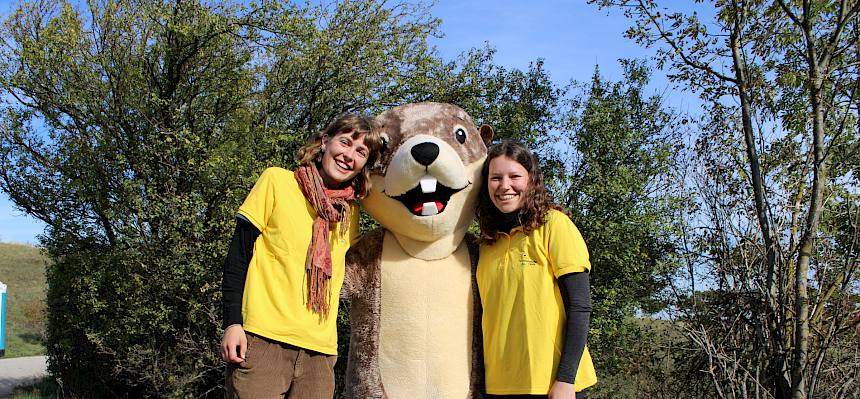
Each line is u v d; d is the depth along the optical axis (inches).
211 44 345.1
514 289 114.6
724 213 180.4
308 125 382.9
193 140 319.6
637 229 302.4
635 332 316.5
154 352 322.3
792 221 187.0
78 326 353.1
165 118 348.5
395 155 124.4
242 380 97.0
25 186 365.1
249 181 308.7
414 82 362.3
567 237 111.7
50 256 373.4
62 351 386.0
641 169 324.2
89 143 346.9
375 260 130.0
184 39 337.7
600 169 319.9
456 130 132.0
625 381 299.1
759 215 184.1
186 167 321.1
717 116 205.3
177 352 326.6
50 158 363.9
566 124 343.9
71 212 368.8
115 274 329.1
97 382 381.1
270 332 97.6
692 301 190.2
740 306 177.5
